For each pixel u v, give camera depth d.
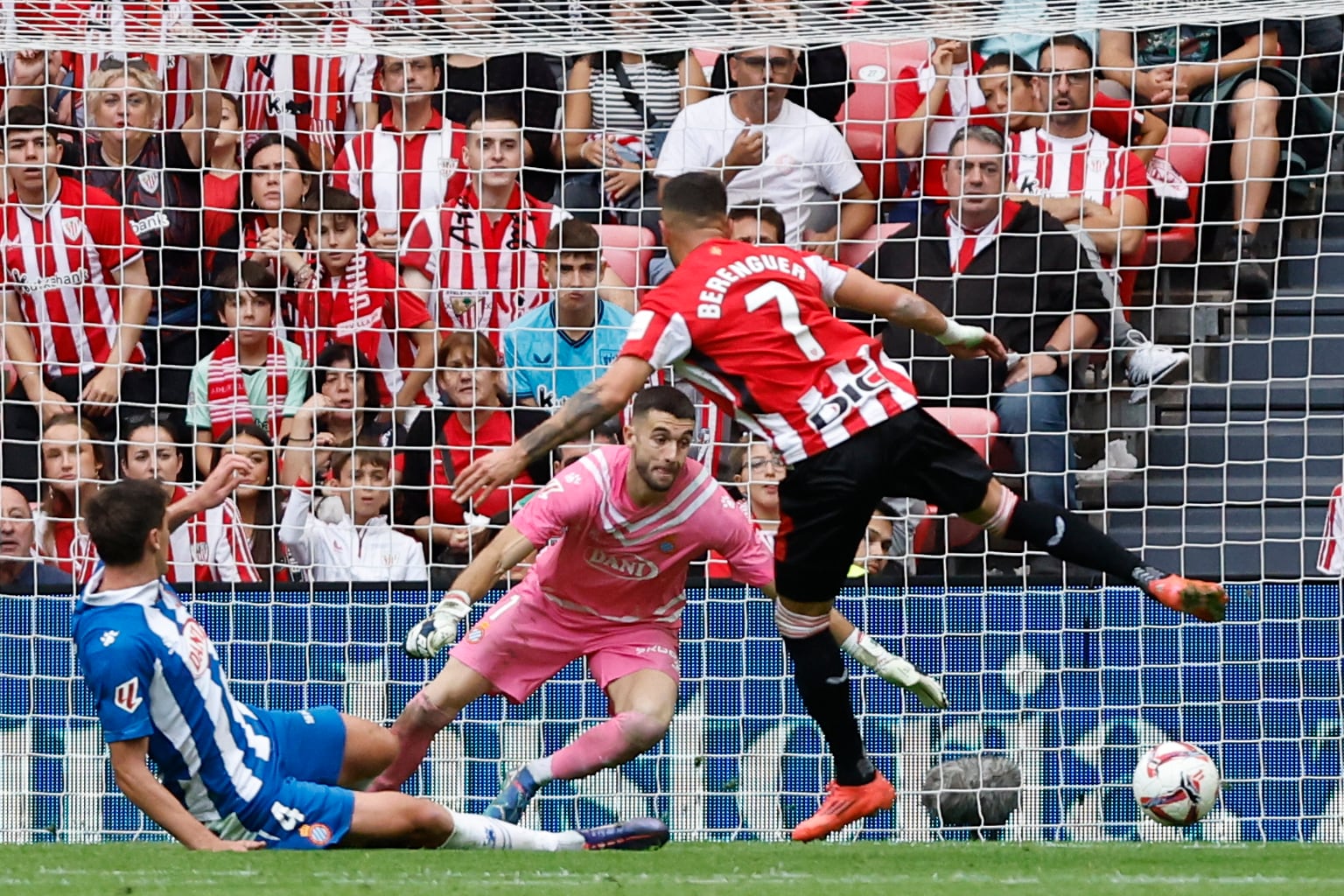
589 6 23.02
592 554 19.38
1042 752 24.50
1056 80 29.20
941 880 14.36
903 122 29.53
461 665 19.91
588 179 30.19
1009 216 28.52
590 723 24.83
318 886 13.56
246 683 25.12
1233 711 24.44
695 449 27.73
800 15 22.77
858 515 16.50
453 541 27.55
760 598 24.77
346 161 29.44
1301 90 30.48
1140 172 29.45
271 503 26.98
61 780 24.56
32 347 28.42
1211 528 29.03
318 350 28.41
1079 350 26.92
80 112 29.20
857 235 29.11
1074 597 24.67
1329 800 24.30
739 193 28.95
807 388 16.39
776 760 24.64
